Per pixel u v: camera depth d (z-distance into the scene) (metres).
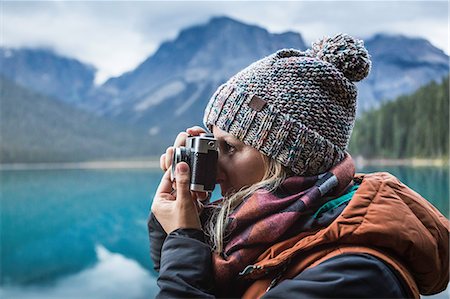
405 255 0.73
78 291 5.87
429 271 0.75
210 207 0.90
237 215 0.77
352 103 0.85
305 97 0.80
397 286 0.68
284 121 0.79
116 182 12.14
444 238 0.78
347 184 0.81
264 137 0.79
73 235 8.41
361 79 0.88
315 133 0.79
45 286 6.15
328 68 0.82
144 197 10.28
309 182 0.78
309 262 0.72
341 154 0.83
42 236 8.36
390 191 0.76
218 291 0.77
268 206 0.75
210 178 0.80
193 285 0.73
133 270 6.66
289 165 0.79
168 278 0.74
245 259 0.75
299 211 0.74
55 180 12.71
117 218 8.96
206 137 0.80
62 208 9.85
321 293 0.66
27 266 7.01
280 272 0.74
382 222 0.70
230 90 0.83
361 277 0.67
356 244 0.71
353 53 0.86
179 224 0.79
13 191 11.55
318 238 0.72
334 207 0.78
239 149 0.82
